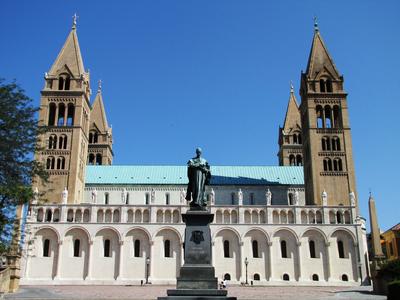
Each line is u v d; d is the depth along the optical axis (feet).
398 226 365.81
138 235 308.40
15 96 146.00
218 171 379.35
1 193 129.29
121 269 298.76
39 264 296.71
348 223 315.37
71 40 364.58
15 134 145.38
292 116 451.12
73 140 334.24
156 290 228.63
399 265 187.01
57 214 311.47
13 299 161.38
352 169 334.44
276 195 363.97
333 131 344.69
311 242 312.09
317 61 366.43
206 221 103.71
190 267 99.66
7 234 134.82
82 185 349.41
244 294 207.00
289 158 434.30
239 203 322.55
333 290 240.32
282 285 296.30
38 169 154.40
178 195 363.56
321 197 328.08
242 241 307.17
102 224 306.76
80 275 297.12
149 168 383.65
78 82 349.41
